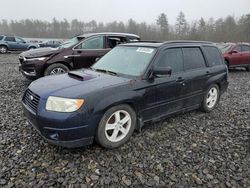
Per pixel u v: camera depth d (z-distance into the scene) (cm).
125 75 448
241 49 1431
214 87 604
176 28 6344
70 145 367
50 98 368
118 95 396
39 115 367
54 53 824
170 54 495
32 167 354
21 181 325
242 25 5653
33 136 443
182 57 518
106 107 381
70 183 325
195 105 559
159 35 6188
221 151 419
